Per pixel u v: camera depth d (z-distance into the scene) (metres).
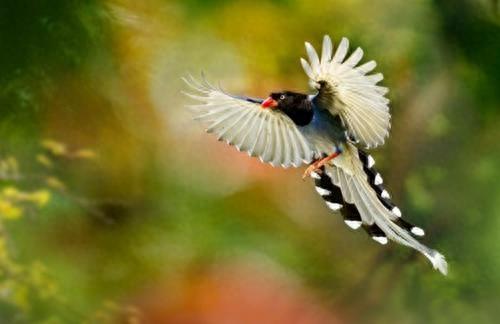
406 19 21.39
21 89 20.61
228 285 23.45
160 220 22.97
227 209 23.62
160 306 22.89
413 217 23.22
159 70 21.28
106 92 21.03
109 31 20.73
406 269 23.86
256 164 23.98
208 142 22.84
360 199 19.38
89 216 22.19
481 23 21.12
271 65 21.56
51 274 21.92
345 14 21.53
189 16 20.94
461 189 22.88
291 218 24.31
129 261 22.84
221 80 21.55
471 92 21.36
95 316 22.06
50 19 20.39
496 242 23.06
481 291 23.20
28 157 21.50
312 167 19.33
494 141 22.20
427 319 23.61
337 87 19.19
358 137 19.27
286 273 24.02
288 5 21.31
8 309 21.80
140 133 21.72
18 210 21.39
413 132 22.22
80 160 21.83
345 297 23.98
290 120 19.25
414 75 21.61
